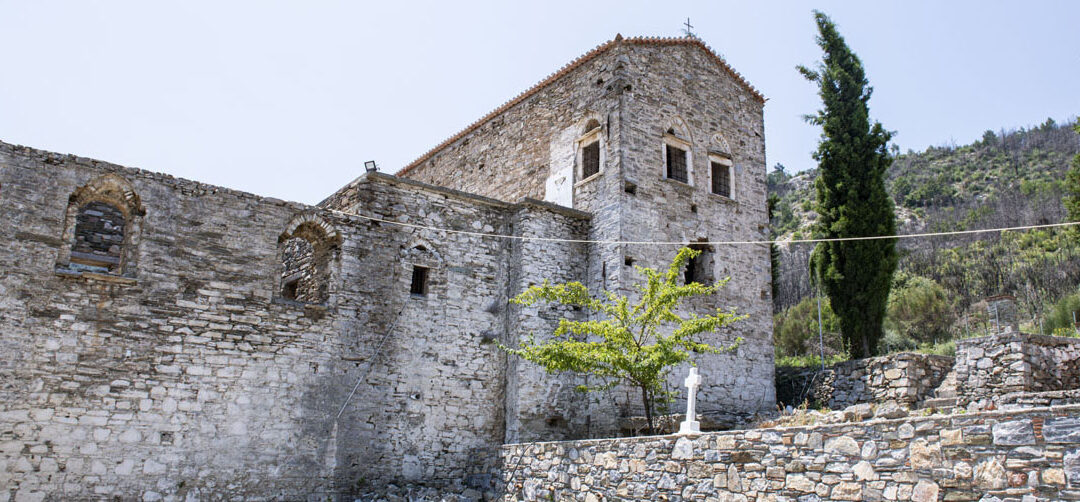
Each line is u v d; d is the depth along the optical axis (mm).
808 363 31250
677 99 25359
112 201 17891
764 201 26844
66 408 16125
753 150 27172
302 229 20328
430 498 18344
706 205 25141
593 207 24047
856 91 27922
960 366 19109
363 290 20312
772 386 24797
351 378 19625
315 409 18922
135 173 17859
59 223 16859
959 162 99688
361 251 20531
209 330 17969
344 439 19141
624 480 14383
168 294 17672
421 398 20547
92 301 16828
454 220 22438
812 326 45031
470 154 29891
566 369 19359
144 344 17172
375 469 19438
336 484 18797
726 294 24672
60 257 16797
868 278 26562
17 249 16266
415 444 20156
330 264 20172
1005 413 9266
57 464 15828
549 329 22391
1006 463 9133
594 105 24781
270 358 18609
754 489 11930
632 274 22844
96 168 17438
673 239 24000
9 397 15617
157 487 16703
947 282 56031
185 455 17109
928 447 9906
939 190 88500
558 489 16109
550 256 23125
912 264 61594
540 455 16953
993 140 105125
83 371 16438
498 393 21891
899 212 84875
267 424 18219
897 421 10312
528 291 20531
